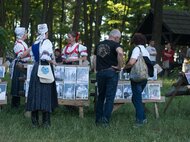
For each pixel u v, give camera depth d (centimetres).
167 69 2198
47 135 752
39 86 796
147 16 2519
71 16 3966
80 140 723
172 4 3200
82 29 3541
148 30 2647
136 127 844
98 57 847
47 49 795
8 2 3155
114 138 750
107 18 3491
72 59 1009
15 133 755
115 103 973
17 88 1003
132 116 980
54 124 851
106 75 833
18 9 3181
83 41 3547
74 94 957
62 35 3716
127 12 3341
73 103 955
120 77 974
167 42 2469
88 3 3453
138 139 745
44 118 820
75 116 966
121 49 829
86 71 963
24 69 955
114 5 3338
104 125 848
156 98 992
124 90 970
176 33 2400
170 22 2447
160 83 1000
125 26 3388
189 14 2555
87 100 962
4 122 851
